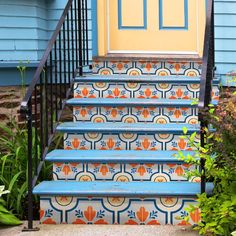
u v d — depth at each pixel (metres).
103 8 6.21
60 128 4.89
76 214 4.14
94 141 4.91
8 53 5.62
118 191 4.10
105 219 4.12
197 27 6.29
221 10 5.96
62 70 5.99
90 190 4.12
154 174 4.50
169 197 4.07
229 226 3.56
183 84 5.46
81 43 5.88
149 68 5.93
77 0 5.86
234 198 3.55
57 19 6.06
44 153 4.57
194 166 4.46
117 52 6.34
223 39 5.98
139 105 5.19
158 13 6.32
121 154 4.63
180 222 4.07
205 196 3.73
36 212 4.45
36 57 5.73
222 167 3.79
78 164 4.52
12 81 5.57
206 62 4.29
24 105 4.00
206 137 3.84
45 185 4.30
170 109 5.20
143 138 4.88
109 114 5.26
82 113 5.29
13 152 5.02
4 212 4.19
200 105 3.77
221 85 5.72
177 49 6.33
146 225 4.07
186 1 6.30
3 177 4.68
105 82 5.53
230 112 3.77
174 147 4.85
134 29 6.35
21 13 5.66
